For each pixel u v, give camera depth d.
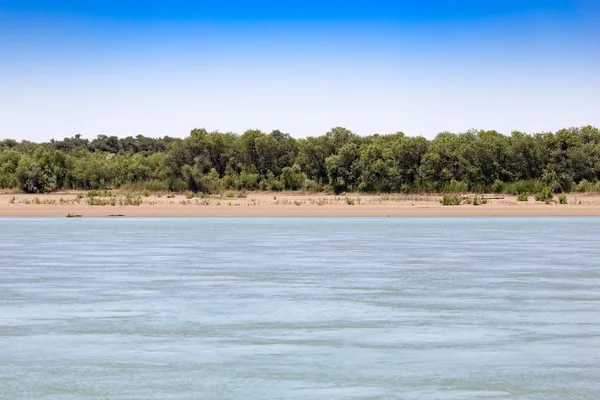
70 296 25.67
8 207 76.69
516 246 42.56
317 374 16.42
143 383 15.80
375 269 32.62
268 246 42.66
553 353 18.09
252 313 22.70
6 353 18.09
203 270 32.34
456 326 20.94
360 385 15.64
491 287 27.55
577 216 71.50
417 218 69.44
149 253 38.94
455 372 16.55
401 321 21.58
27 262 35.00
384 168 101.31
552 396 14.98
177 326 20.95
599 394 15.09
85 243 44.31
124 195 94.81
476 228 57.06
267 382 15.87
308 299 25.12
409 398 14.84
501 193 98.75
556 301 24.72
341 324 21.17
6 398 14.85
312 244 43.88
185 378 16.14
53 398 14.86
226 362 17.34
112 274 31.06
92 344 18.98
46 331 20.34
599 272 31.56
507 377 16.17
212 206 79.00
